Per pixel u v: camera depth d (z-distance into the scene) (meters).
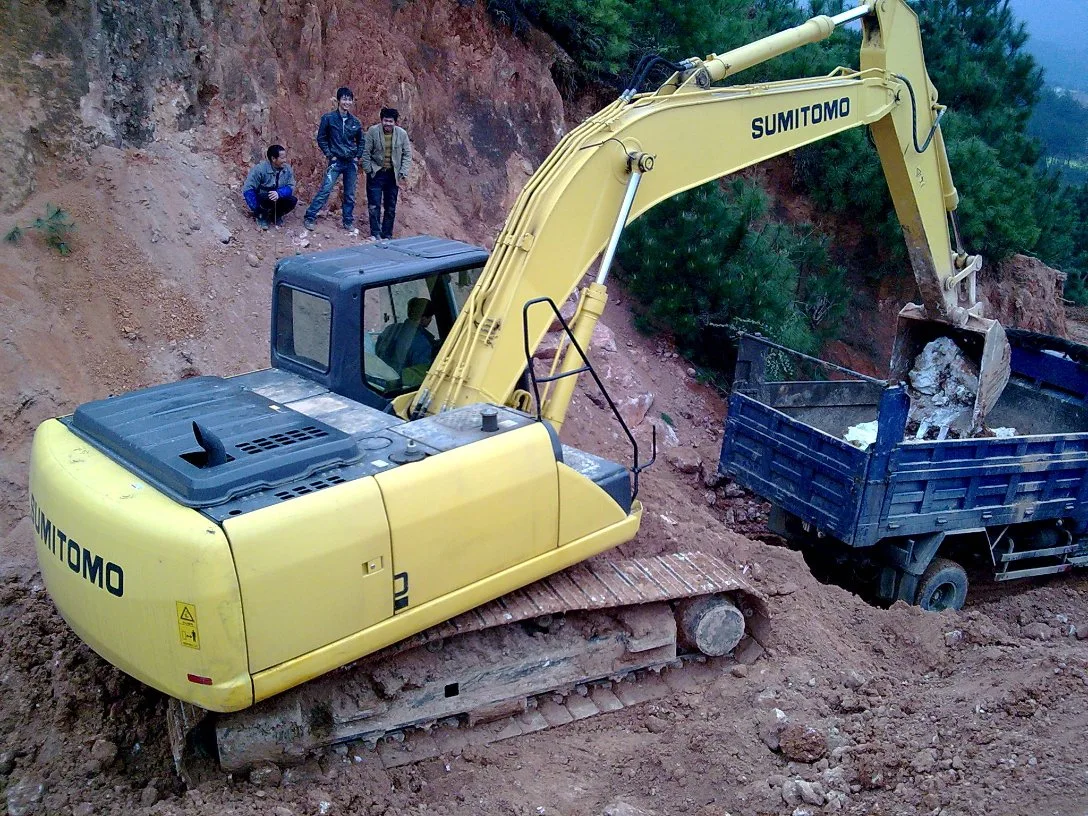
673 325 11.78
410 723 5.49
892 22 8.11
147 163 9.75
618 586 5.97
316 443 4.90
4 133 8.95
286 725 5.07
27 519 7.46
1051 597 8.30
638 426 10.37
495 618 5.48
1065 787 4.82
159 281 9.18
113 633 4.60
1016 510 8.08
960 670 6.49
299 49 10.98
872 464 7.21
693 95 6.91
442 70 12.38
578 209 6.37
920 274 8.95
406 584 4.91
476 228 12.12
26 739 5.51
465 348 5.98
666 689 6.28
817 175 14.86
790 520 8.55
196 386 5.83
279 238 10.25
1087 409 9.42
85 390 8.34
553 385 6.28
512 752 5.62
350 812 4.98
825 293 12.88
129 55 9.77
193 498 4.45
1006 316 16.94
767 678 6.20
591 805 5.17
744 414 8.41
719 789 5.21
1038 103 20.41
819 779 5.20
